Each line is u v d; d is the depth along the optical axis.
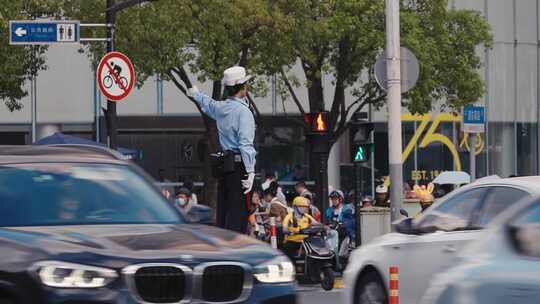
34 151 17.12
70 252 14.06
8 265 13.95
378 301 21.56
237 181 26.14
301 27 49.22
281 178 66.12
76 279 13.80
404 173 68.25
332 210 45.16
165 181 65.50
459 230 19.45
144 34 46.81
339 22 49.00
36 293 13.72
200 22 47.34
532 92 72.12
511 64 71.25
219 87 50.28
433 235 19.86
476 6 70.25
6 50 51.19
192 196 48.28
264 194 47.25
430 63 50.22
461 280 12.02
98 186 16.59
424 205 43.47
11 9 49.53
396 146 36.38
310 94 55.00
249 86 50.47
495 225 12.19
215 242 15.21
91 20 48.75
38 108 64.81
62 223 15.72
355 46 51.53
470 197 19.69
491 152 70.56
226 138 26.19
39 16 51.41
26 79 59.59
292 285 15.19
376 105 54.22
